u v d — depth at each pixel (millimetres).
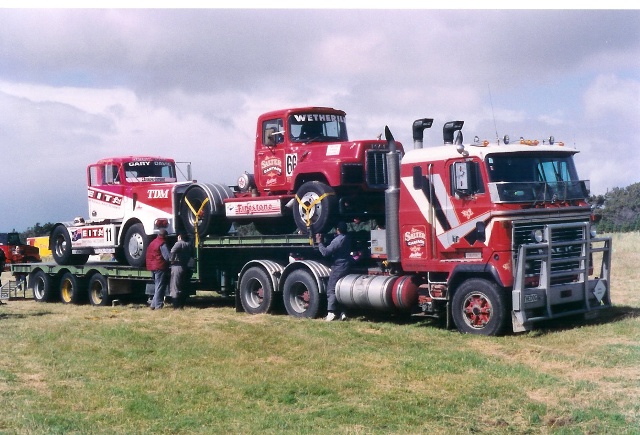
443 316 12742
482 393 8367
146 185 17516
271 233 15938
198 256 16250
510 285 11422
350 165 13570
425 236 12484
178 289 16297
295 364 9984
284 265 14828
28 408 8023
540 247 11555
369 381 9008
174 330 12477
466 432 7137
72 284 19344
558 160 12320
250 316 14422
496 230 11523
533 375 9047
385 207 13094
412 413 7719
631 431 7055
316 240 13781
